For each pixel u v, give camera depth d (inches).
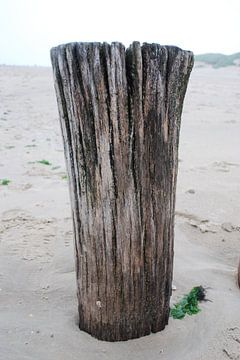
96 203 87.2
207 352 95.3
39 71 977.5
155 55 79.7
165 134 86.4
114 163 83.7
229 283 131.0
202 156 325.7
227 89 775.1
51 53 85.4
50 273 135.1
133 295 93.5
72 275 132.3
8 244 155.9
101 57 78.2
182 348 96.6
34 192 223.3
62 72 82.5
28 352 94.3
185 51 84.0
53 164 297.7
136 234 89.0
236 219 187.9
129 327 96.3
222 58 1576.0
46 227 171.9
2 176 261.7
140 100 81.0
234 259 156.5
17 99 612.1
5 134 409.1
